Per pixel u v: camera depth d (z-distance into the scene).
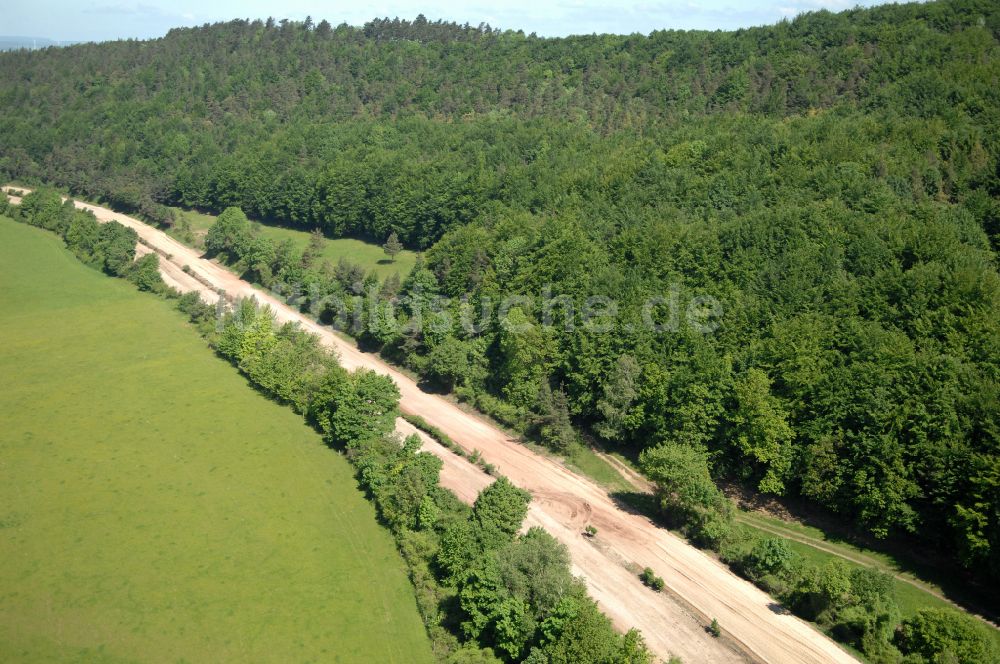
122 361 165.88
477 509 100.62
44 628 92.31
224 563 103.25
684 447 109.88
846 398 106.44
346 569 102.31
